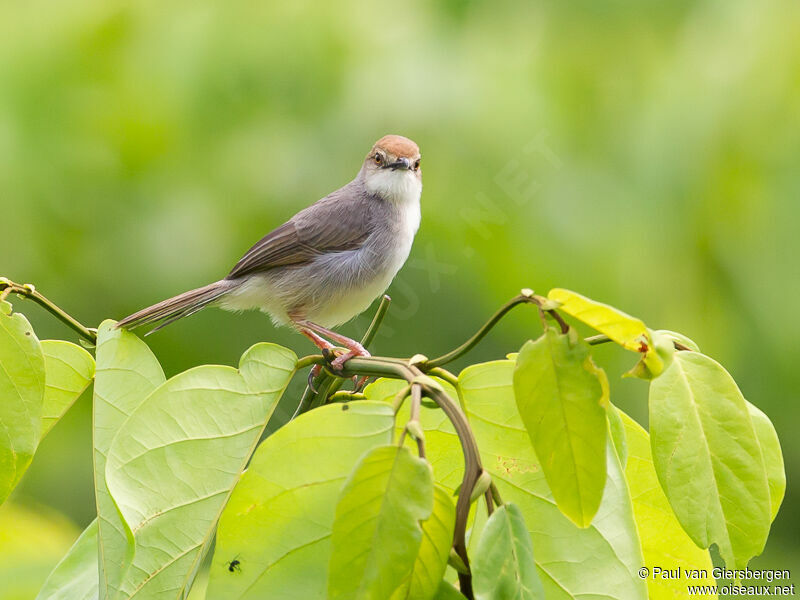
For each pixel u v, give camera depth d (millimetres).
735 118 9859
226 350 11711
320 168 10492
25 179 10227
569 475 4055
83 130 10336
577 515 4094
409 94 10039
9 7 10438
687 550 5344
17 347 5207
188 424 4875
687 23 10164
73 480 11336
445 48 10227
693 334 10117
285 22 10227
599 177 10016
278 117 10336
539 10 10289
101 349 5824
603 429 3959
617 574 4453
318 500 4227
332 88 10203
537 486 4672
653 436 4461
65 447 11438
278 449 4258
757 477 4359
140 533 4617
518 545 3799
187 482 4770
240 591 4137
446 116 10055
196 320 11570
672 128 9953
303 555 4184
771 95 9859
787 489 11875
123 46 10352
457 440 4887
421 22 10312
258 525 4223
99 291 10883
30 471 11227
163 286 10797
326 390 5613
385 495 3572
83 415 11539
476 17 10297
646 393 10828
